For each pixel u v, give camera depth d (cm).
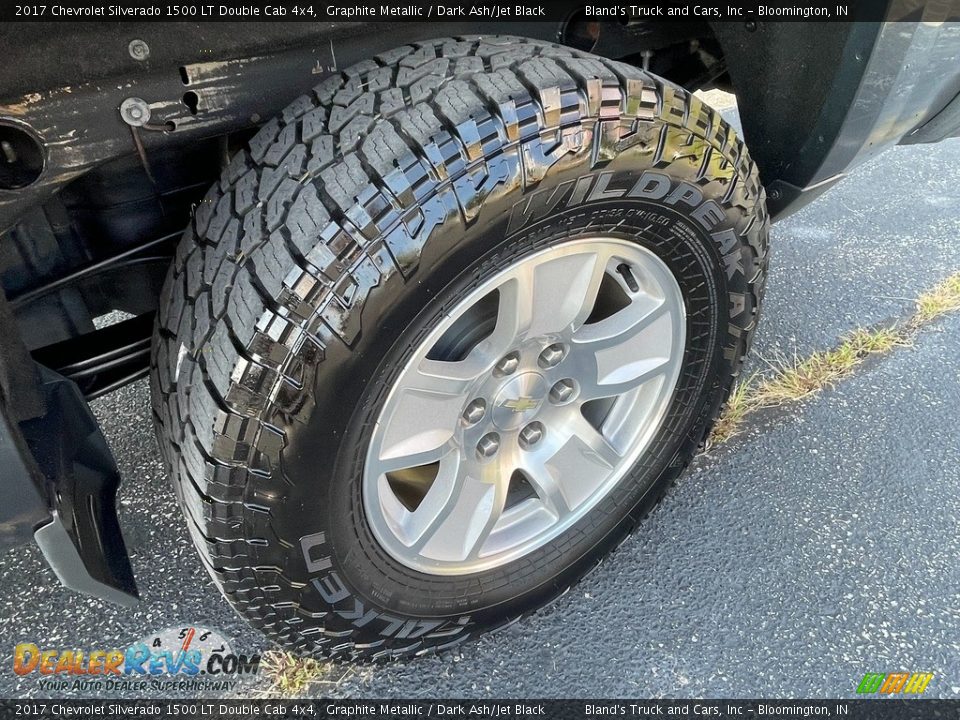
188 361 137
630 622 207
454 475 172
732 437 257
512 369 168
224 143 166
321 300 126
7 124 125
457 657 200
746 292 183
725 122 156
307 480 139
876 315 309
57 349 182
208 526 140
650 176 144
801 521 233
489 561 189
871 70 167
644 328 177
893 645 204
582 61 143
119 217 166
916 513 236
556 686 195
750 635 205
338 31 151
